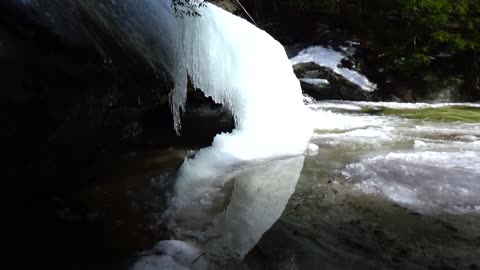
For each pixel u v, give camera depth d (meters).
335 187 3.50
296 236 2.56
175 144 4.78
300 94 7.25
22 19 2.09
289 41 12.08
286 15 12.56
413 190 3.38
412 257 2.32
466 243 2.50
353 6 12.28
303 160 4.41
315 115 7.89
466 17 12.07
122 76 2.96
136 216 2.71
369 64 11.59
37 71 2.12
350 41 11.79
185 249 2.27
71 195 2.93
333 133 6.16
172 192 3.20
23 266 2.00
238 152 4.56
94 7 3.04
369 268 2.20
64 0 2.58
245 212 2.91
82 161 3.01
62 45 2.29
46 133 2.29
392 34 11.71
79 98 2.44
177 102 4.17
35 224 2.44
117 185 3.25
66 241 2.29
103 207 2.80
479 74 11.77
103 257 2.14
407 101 10.98
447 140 5.62
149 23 3.79
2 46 1.97
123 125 3.53
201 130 5.38
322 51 11.30
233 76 5.51
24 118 2.07
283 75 6.77
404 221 2.81
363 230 2.66
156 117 4.39
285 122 6.38
